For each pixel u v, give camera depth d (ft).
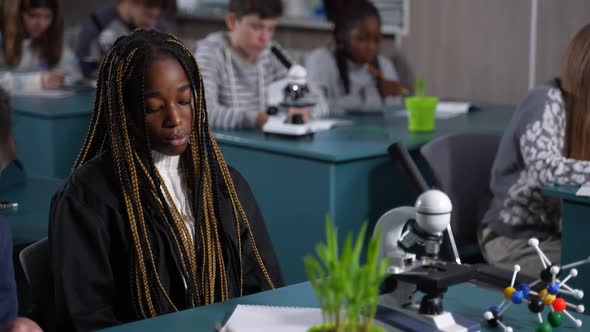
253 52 11.48
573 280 8.11
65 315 5.27
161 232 5.57
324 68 13.05
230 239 5.86
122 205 5.48
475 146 9.74
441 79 15.98
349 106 12.52
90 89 14.61
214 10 19.48
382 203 10.12
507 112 12.59
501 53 14.89
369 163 9.94
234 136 10.61
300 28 18.01
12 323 5.09
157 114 5.50
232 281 5.87
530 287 5.19
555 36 14.03
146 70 5.45
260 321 4.74
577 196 7.97
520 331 4.71
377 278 3.87
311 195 9.89
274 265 6.14
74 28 19.19
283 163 10.11
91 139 5.77
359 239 3.80
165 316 4.90
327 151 9.69
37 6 14.49
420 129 10.94
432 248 4.59
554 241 8.79
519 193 8.91
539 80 14.38
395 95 13.55
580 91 8.46
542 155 8.54
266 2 11.22
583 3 13.57
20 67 14.89
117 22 15.87
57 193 5.54
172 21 18.44
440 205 4.37
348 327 3.91
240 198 6.07
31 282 5.52
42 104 13.17
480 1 15.10
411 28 16.37
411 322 4.47
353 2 13.14
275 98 11.12
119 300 5.53
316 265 3.89
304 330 4.60
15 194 8.27
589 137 8.52
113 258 5.48
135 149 5.62
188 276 5.57
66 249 5.31
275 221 10.37
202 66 11.39
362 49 13.04
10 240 5.39
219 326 4.54
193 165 5.82
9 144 5.94
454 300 5.16
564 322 4.85
